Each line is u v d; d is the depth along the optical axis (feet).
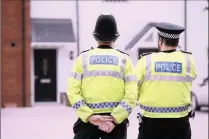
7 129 50.67
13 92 75.36
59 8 76.59
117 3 77.97
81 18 77.20
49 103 77.71
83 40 77.25
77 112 16.03
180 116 17.97
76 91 16.17
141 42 75.92
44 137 44.91
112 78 16.16
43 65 77.61
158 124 17.93
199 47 78.84
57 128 51.42
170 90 17.87
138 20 78.33
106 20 16.28
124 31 77.97
